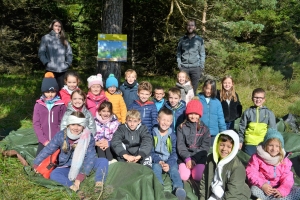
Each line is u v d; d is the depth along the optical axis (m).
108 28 7.44
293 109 7.64
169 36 13.65
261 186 4.07
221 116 5.56
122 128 4.66
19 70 15.72
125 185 3.92
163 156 4.66
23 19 16.05
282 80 12.81
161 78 14.20
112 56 6.64
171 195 3.94
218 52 12.92
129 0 14.13
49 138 4.84
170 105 5.37
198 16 13.26
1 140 5.63
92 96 5.28
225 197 3.78
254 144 5.42
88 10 14.20
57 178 4.09
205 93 5.56
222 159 3.79
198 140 4.78
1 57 15.61
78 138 4.16
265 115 5.52
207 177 3.95
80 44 16.27
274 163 4.08
